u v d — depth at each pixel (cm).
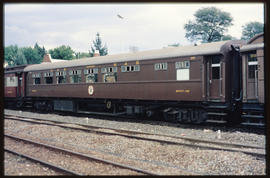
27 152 896
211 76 1258
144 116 1662
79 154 808
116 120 1578
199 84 1254
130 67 1541
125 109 1773
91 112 1872
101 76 1709
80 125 1412
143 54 1501
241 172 673
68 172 675
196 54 1260
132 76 1534
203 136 1081
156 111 1535
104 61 1684
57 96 2041
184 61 1307
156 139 991
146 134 1127
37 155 855
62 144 1000
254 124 1085
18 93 2455
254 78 1156
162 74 1395
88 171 685
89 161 770
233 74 1253
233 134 1070
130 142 981
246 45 1173
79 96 1866
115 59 1623
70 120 1639
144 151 873
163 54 1391
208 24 5762
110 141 1008
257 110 1117
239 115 1288
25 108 2538
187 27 5928
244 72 1182
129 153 868
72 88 1916
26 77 2372
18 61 8644
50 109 2206
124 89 1576
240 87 1277
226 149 847
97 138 1061
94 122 1520
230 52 1245
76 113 1995
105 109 1953
